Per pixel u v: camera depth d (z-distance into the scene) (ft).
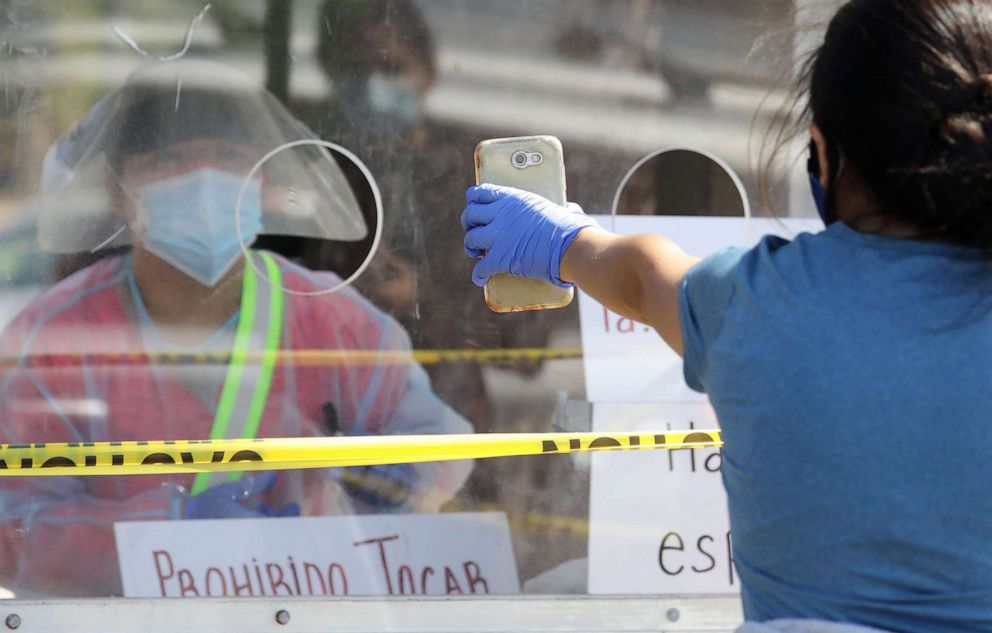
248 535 31.04
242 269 30.07
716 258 18.26
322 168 29.91
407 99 29.89
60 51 28.63
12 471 27.02
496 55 30.07
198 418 30.27
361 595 31.30
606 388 31.68
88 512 30.55
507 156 24.62
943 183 16.15
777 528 16.85
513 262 22.94
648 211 31.19
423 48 29.73
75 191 29.22
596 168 30.83
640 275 19.62
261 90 29.37
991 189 16.06
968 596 16.28
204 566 30.91
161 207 29.50
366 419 30.91
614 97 30.66
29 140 28.84
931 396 16.07
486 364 31.19
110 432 30.04
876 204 17.21
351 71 29.63
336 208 30.14
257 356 30.37
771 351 16.78
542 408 31.50
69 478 30.45
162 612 30.30
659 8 30.42
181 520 30.83
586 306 31.40
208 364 30.22
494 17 29.91
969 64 16.12
